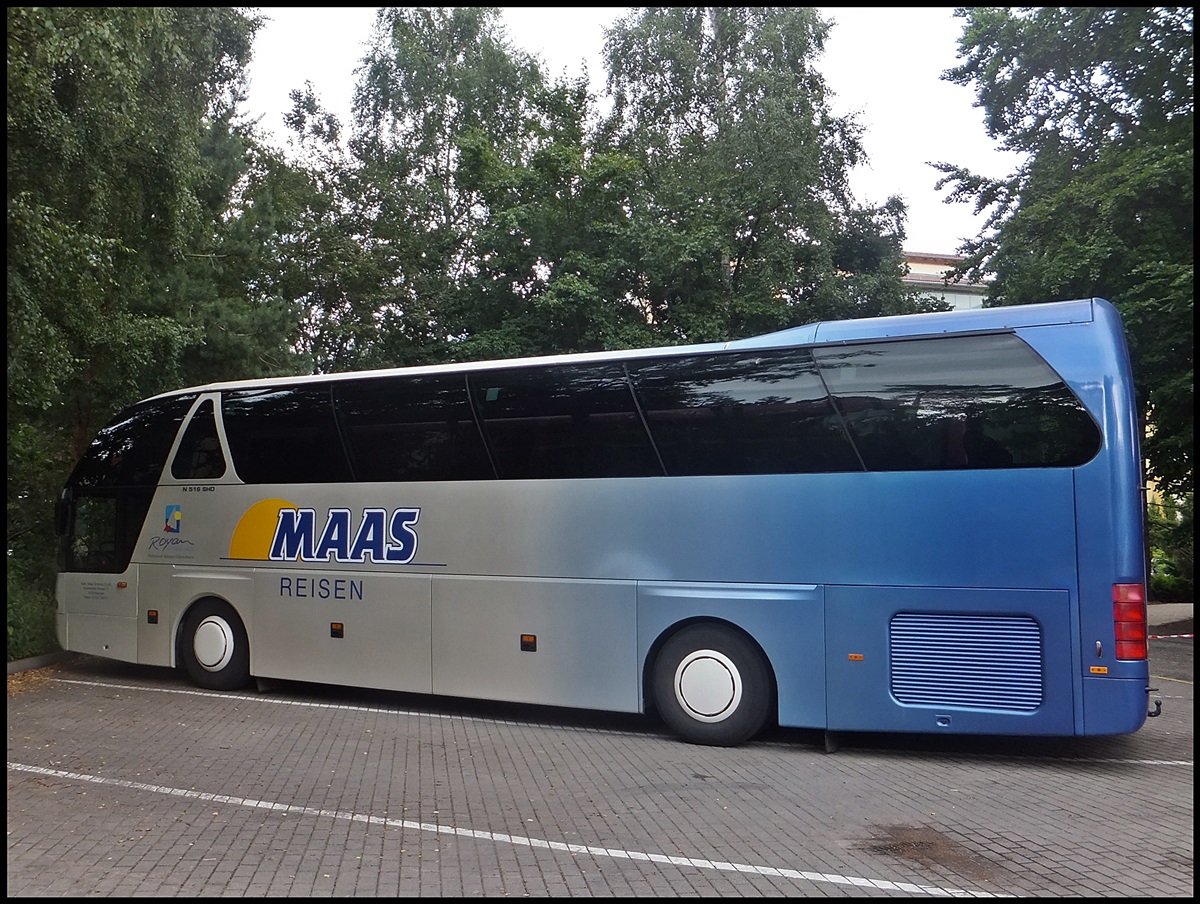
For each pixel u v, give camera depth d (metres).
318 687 12.24
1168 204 19.28
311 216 27.91
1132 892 4.98
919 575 8.24
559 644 9.59
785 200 25.92
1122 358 7.99
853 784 7.46
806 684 8.53
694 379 9.32
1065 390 8.02
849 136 29.47
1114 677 7.62
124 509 12.59
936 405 8.41
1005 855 5.64
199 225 17.39
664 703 9.12
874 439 8.55
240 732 9.40
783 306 25.48
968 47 23.80
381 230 29.02
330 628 10.88
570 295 23.28
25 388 12.54
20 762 7.98
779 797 7.05
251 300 21.27
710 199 25.59
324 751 8.58
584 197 24.97
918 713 8.17
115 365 15.55
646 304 26.14
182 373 17.94
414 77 31.83
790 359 8.97
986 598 8.01
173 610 12.05
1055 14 21.70
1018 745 8.95
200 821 6.29
